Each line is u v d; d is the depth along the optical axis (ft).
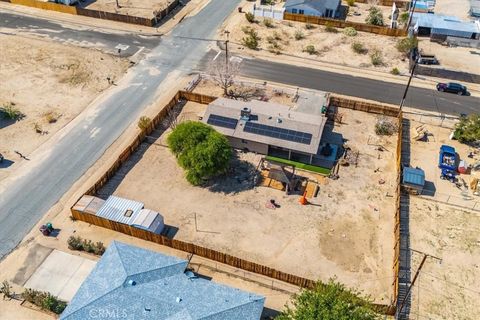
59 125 201.46
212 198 168.55
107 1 303.27
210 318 117.80
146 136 195.62
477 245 153.28
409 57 251.80
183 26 277.85
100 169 180.14
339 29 278.05
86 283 126.52
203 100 214.90
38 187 171.83
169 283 127.03
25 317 129.80
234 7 301.63
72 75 232.12
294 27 279.90
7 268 143.33
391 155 188.14
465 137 191.72
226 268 144.36
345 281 141.18
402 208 165.68
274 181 175.22
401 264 146.41
